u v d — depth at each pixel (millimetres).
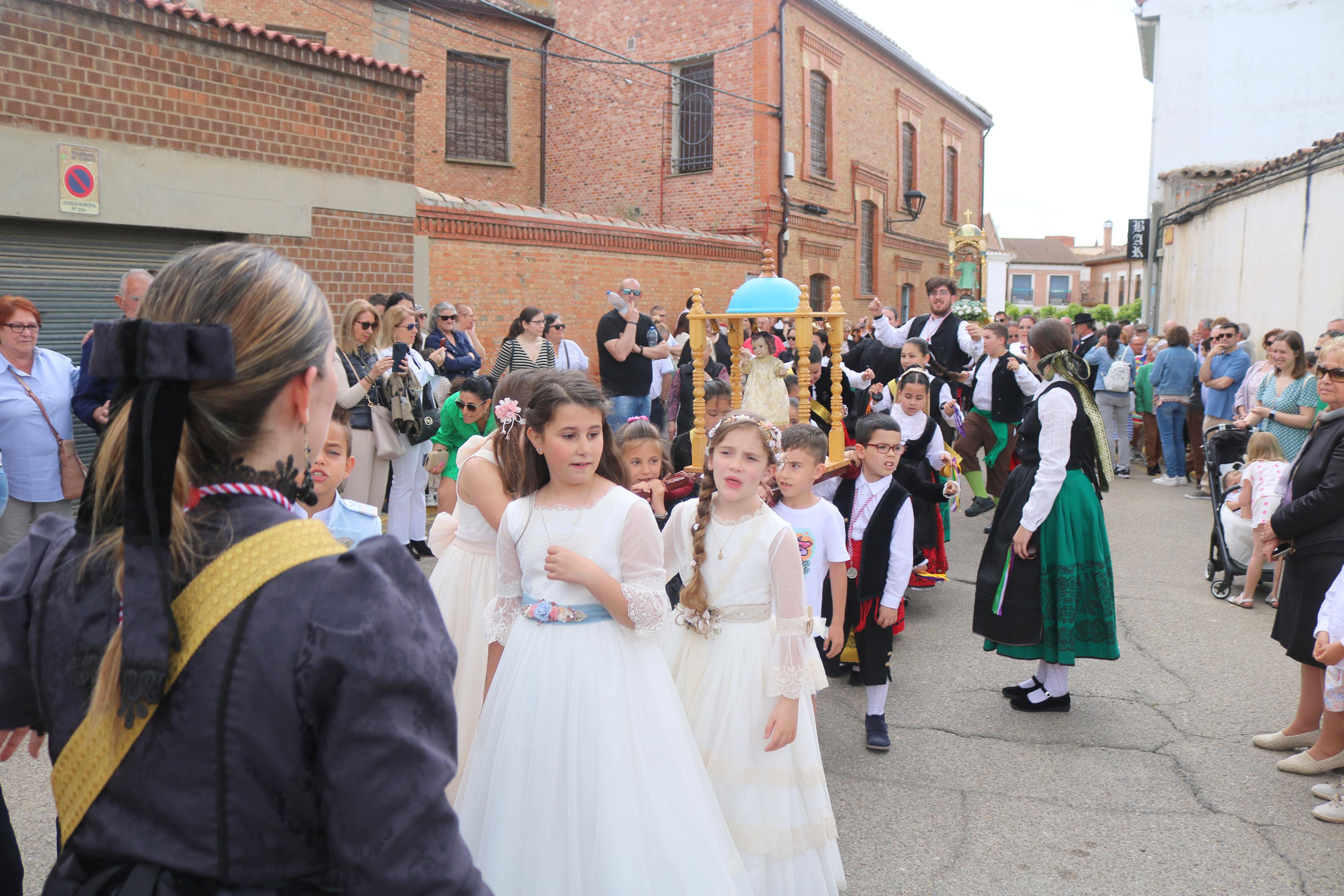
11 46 6383
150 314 1095
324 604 1010
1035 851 3338
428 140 14875
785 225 15008
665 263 13039
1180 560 7680
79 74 6750
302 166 8242
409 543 6934
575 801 2209
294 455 1135
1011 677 5078
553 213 11641
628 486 2621
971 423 8820
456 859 1011
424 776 998
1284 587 4117
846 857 3287
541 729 2270
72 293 7031
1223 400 10477
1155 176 19469
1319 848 3354
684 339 9828
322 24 13297
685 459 5520
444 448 6602
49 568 1133
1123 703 4727
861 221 18062
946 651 5512
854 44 17203
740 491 2809
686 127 15477
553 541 2428
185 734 981
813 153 16312
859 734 4344
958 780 3887
